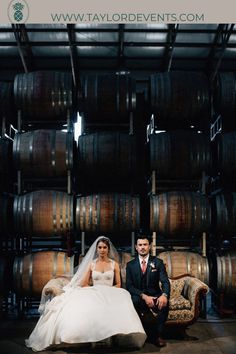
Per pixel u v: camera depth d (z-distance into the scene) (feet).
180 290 16.71
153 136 20.84
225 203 19.85
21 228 19.49
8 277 20.17
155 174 20.72
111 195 19.84
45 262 18.93
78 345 14.56
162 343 14.92
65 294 15.08
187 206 19.56
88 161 20.27
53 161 19.85
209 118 23.34
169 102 20.74
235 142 20.34
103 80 21.08
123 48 26.32
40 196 19.60
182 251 20.89
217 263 19.31
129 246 24.86
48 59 27.30
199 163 20.33
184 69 28.12
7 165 20.57
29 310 20.72
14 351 14.47
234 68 27.94
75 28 25.17
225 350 14.64
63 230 19.49
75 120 23.91
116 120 21.93
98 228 19.42
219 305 19.97
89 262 16.21
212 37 25.94
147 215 21.31
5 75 28.02
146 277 15.79
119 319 13.83
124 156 20.26
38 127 23.02
